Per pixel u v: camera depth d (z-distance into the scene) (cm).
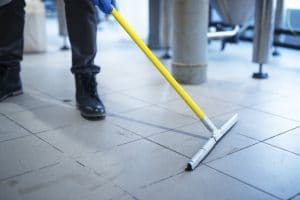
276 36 292
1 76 174
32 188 101
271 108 166
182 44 201
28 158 118
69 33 153
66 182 104
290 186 103
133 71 234
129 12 373
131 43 339
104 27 448
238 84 206
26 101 174
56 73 228
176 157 119
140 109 164
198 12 197
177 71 206
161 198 97
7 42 171
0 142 130
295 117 155
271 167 113
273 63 260
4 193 99
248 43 340
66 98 179
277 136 136
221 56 285
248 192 100
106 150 124
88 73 157
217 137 129
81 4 146
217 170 111
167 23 271
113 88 196
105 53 293
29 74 226
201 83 207
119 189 101
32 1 292
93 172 110
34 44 291
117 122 149
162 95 184
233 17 268
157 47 317
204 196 98
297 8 299
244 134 138
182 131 140
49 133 138
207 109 165
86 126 144
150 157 119
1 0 145
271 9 210
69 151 123
